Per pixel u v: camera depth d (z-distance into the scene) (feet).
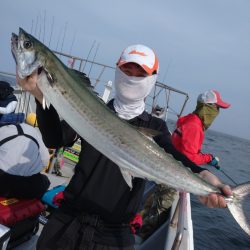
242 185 7.46
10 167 10.18
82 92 7.06
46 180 11.56
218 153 143.02
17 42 6.73
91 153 7.43
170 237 10.49
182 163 7.73
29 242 11.02
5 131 10.57
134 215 7.51
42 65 6.70
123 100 7.91
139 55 7.57
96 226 7.06
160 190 14.05
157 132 7.44
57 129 7.25
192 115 14.08
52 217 7.41
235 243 32.45
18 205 10.23
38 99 6.91
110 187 7.23
